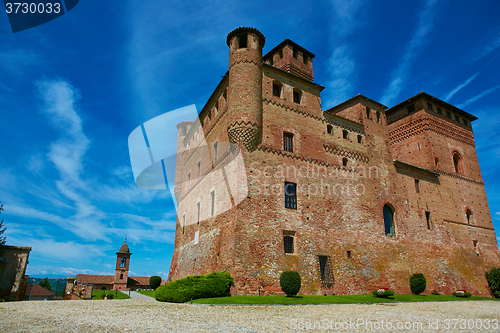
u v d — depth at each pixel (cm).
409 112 4778
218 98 3469
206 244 3062
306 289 2616
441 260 3772
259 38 3139
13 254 3603
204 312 1647
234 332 1165
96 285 8238
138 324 1286
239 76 2923
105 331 1127
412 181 3922
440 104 4791
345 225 3094
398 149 4806
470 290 3897
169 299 2275
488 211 4681
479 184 4769
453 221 4147
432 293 3425
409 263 3438
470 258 4112
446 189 4278
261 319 1467
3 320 1312
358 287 2933
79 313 1584
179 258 4038
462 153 4772
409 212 3703
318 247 2833
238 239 2483
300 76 3600
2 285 3472
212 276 2364
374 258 3169
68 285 3400
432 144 4438
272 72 3173
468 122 5131
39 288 6000
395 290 3188
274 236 2636
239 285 2361
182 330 1176
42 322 1286
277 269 2547
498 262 4441
